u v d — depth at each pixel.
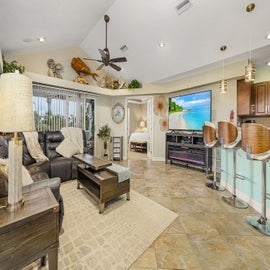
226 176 3.17
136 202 2.61
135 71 5.17
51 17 3.09
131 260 1.50
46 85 4.50
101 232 1.87
